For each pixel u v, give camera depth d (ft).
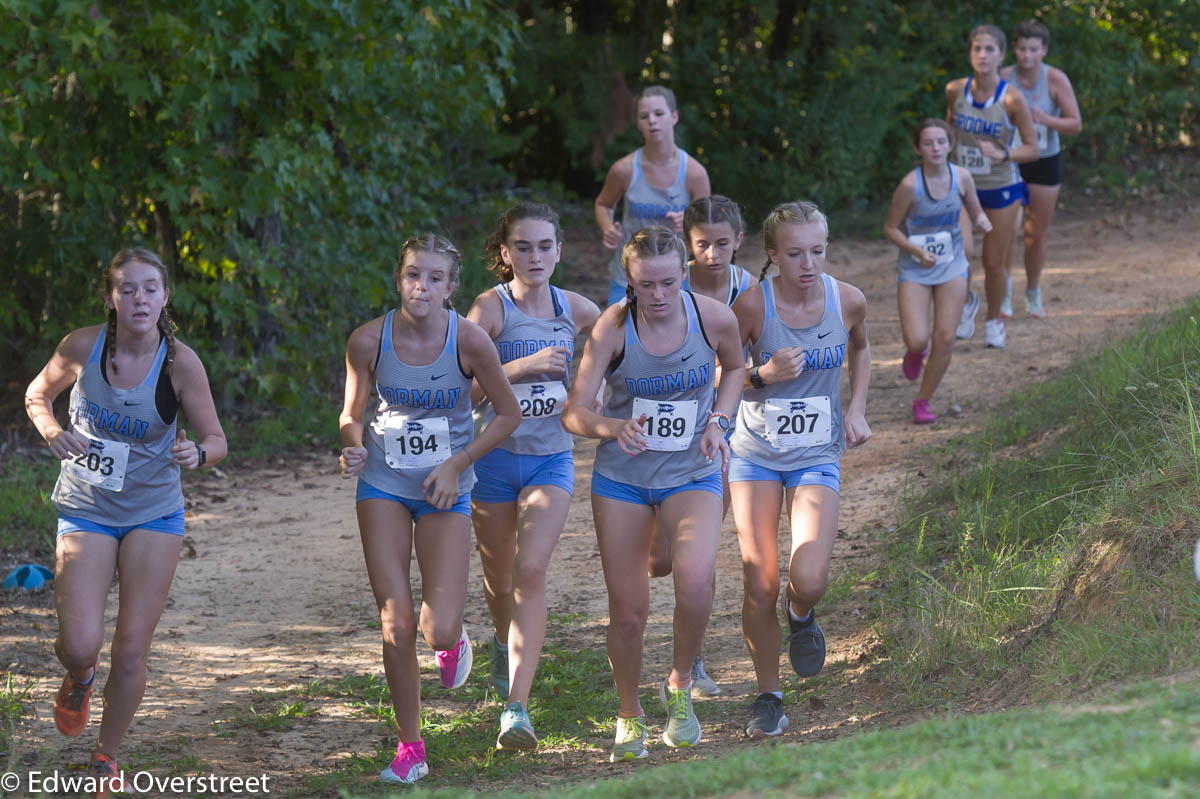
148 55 100.12
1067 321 114.42
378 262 118.83
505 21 128.36
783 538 73.97
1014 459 75.05
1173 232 156.46
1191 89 199.11
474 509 53.06
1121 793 25.94
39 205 105.40
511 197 146.10
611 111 185.06
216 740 53.72
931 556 65.26
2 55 96.43
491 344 47.80
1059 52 193.57
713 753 47.93
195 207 105.19
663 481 48.14
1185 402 64.85
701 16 197.88
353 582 74.33
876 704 50.98
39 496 85.71
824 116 186.39
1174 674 40.22
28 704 56.75
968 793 27.78
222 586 73.82
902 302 89.92
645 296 46.75
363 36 110.42
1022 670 47.98
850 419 51.57
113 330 45.88
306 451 102.99
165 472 46.62
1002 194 103.91
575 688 57.62
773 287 50.57
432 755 50.96
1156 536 49.44
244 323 110.93
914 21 194.39
